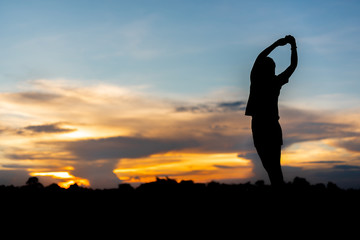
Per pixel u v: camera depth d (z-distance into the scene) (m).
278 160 5.95
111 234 5.98
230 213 6.48
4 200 7.86
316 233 5.41
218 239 5.53
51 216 6.90
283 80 6.16
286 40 6.22
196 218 6.53
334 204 6.62
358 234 5.32
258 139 6.03
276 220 5.68
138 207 7.35
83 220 6.64
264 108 6.03
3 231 6.19
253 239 5.43
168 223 6.42
